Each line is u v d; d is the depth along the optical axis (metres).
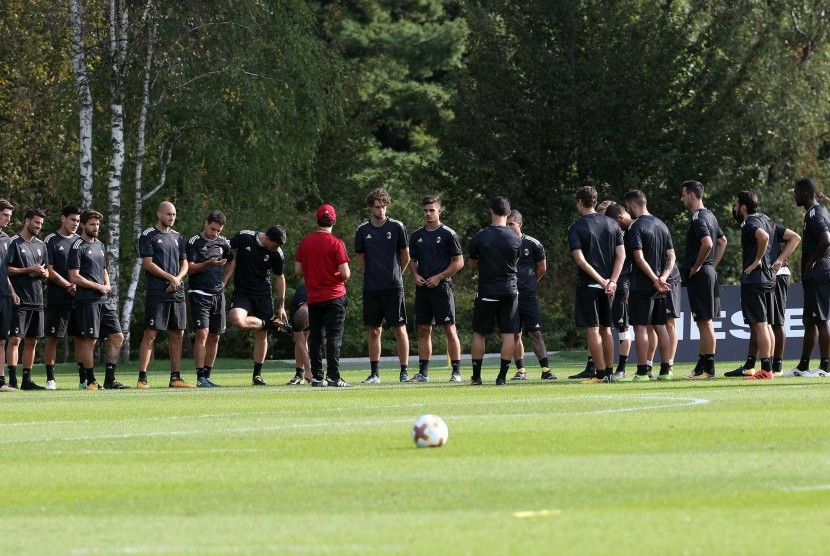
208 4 83.81
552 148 117.00
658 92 113.38
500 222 45.97
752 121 112.69
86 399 41.91
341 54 115.00
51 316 51.44
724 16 113.81
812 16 115.06
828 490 18.17
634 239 44.62
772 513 16.50
